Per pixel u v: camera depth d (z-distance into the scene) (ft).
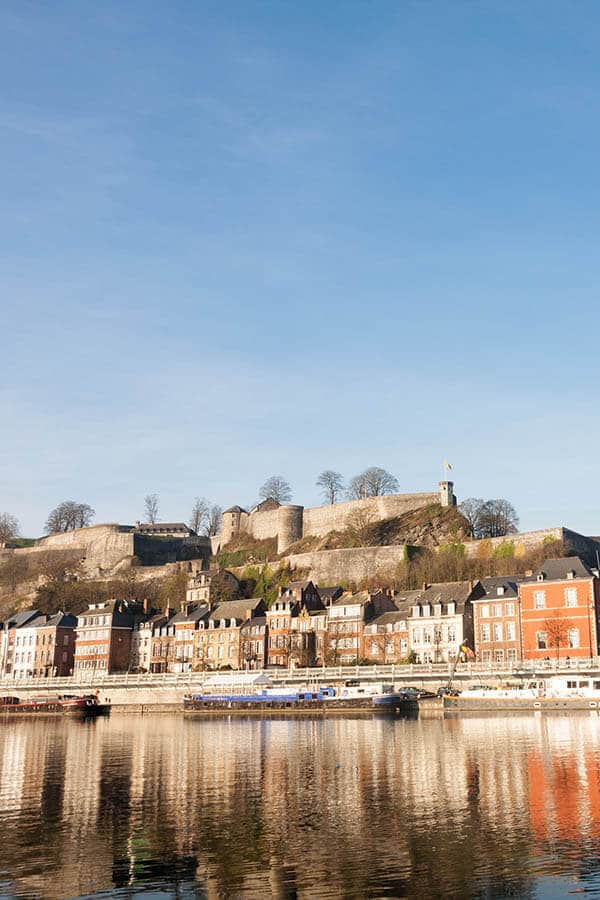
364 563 564.30
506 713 280.31
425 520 597.52
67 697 401.90
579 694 290.35
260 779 147.54
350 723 266.36
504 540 527.81
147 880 88.84
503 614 380.78
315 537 652.48
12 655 544.62
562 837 99.76
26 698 414.62
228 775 153.48
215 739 223.71
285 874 89.66
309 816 114.62
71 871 92.02
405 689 320.09
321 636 437.17
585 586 356.59
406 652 408.46
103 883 88.12
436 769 151.64
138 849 100.01
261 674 357.20
